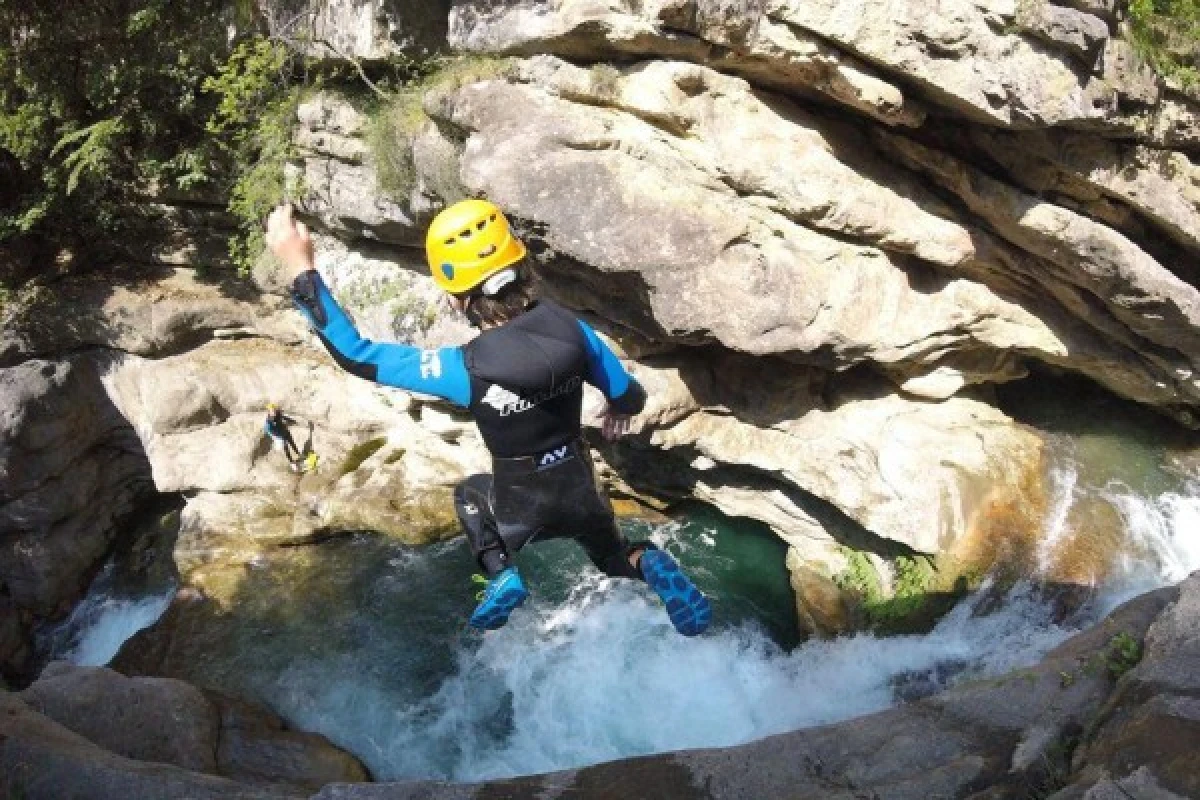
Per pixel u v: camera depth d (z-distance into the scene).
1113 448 11.01
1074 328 10.20
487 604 3.66
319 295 3.15
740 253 8.99
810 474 10.62
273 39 10.50
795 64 8.16
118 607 12.96
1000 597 9.72
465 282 3.35
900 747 4.65
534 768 9.64
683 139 8.78
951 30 7.59
